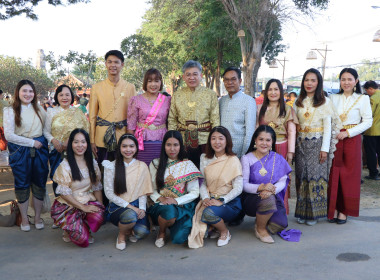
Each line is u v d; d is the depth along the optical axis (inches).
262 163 147.3
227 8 527.5
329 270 115.6
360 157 160.2
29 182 155.3
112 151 163.6
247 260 123.9
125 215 131.5
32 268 119.9
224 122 160.6
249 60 527.2
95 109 164.1
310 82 156.2
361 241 140.3
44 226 161.6
